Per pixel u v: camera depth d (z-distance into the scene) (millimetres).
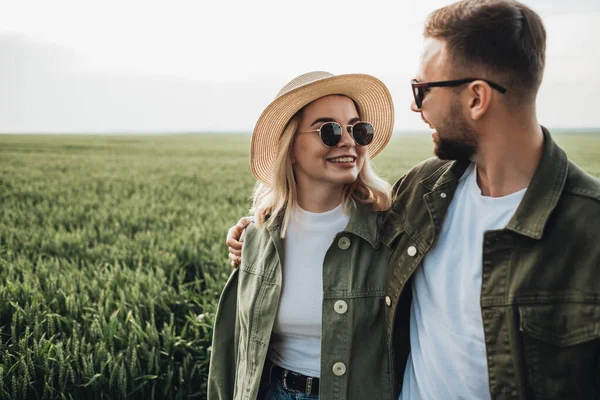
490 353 1630
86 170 29000
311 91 2055
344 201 2176
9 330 4344
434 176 1987
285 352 2162
